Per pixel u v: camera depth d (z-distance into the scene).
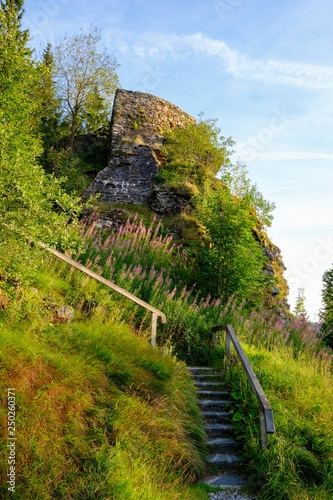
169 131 22.84
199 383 7.21
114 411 4.99
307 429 5.90
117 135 21.95
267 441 5.38
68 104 24.50
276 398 6.46
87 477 4.10
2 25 11.73
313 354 9.38
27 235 5.86
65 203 6.49
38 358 4.99
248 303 12.27
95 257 10.78
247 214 12.53
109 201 17.50
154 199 16.58
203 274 12.09
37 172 6.40
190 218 15.64
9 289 6.21
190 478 4.98
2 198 5.77
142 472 4.40
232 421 6.29
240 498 4.86
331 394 7.01
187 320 9.47
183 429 5.54
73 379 5.01
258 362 7.62
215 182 18.98
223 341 9.02
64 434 4.43
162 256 12.65
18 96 10.81
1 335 5.03
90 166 22.22
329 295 18.28
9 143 6.82
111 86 24.70
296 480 5.06
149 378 5.89
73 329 6.30
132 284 10.11
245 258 12.09
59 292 8.39
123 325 7.95
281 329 11.11
